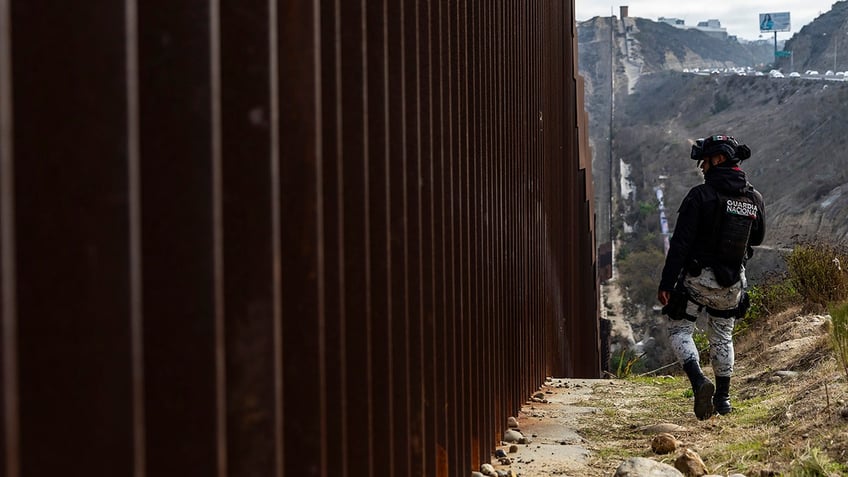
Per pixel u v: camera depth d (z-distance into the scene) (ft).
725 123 597.52
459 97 25.66
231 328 11.85
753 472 24.76
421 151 21.40
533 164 44.37
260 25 12.06
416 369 19.97
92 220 9.00
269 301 12.02
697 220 32.71
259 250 12.00
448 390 24.04
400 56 18.75
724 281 32.83
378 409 17.30
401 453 18.67
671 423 34.86
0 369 7.59
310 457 13.53
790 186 409.49
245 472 11.84
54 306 8.73
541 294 47.24
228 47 11.93
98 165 9.05
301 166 13.38
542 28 49.96
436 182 22.79
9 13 8.50
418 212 20.06
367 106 17.15
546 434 34.53
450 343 24.14
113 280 9.12
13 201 8.48
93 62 9.05
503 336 34.58
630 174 633.61
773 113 540.93
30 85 8.66
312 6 13.41
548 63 53.42
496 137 33.35
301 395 13.39
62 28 8.87
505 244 35.32
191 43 10.55
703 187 33.01
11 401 7.72
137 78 10.28
